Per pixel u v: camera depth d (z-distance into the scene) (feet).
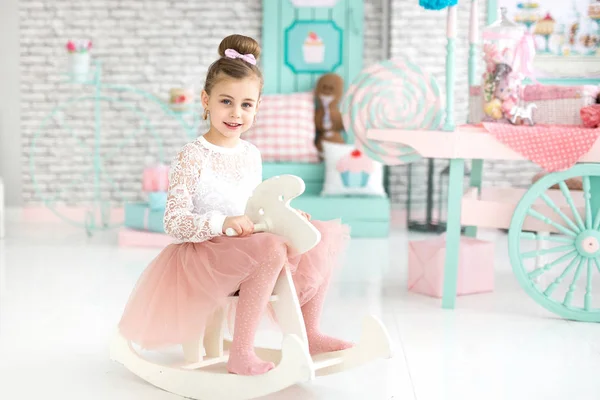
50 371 8.39
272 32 20.27
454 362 8.86
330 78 19.94
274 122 19.66
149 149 20.45
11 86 20.10
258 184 8.02
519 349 9.43
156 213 16.69
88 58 18.21
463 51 19.26
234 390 7.41
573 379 8.32
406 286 12.89
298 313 7.54
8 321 10.43
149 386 7.97
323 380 8.18
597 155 10.72
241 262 7.38
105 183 20.49
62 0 20.02
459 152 11.27
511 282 13.30
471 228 14.03
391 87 12.14
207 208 8.04
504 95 11.57
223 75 7.95
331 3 20.24
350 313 11.02
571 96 11.35
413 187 19.84
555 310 10.95
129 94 20.35
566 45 13.83
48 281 13.00
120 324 8.08
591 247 10.74
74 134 20.33
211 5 20.30
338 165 18.40
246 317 7.43
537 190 10.96
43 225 19.67
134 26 20.22
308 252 7.97
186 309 7.64
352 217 18.01
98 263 14.66
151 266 8.03
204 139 8.25
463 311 11.27
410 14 19.33
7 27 19.97
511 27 11.73
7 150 20.25
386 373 8.43
